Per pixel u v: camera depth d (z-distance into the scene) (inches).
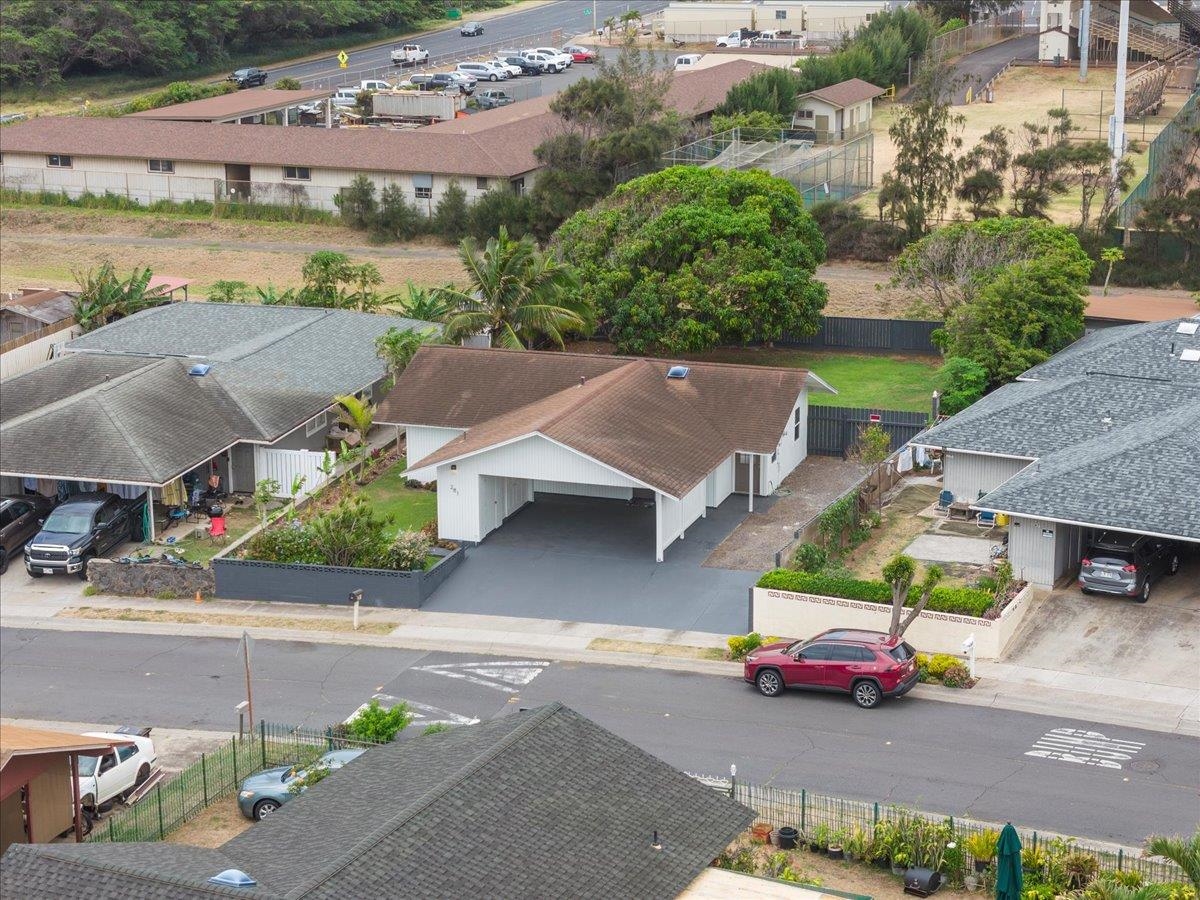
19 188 4033.0
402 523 2124.8
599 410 2070.6
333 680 1684.3
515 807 1090.1
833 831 1288.1
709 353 2893.7
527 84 5329.7
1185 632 1689.2
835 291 3213.6
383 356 2497.5
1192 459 1825.8
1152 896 1062.4
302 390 2354.8
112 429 2134.6
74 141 4023.1
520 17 7052.2
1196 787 1375.5
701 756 1467.8
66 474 2074.3
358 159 3786.9
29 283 3513.8
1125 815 1331.2
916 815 1289.4
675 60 5521.7
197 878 1005.8
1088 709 1534.2
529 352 2324.1
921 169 3452.3
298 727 1555.1
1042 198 3348.9
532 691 1631.4
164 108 4512.8
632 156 3533.5
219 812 1393.9
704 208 2723.9
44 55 5433.1
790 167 3636.8
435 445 2250.2
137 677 1712.6
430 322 2731.3
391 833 1036.5
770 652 1608.0
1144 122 4416.8
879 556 1941.4
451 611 1851.6
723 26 6048.2
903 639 1606.8
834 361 2847.0
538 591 1892.2
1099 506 1777.8
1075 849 1221.7
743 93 4306.1
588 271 2733.8
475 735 1208.2
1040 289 2461.9
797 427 2300.7
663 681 1644.9
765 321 2669.8
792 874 1185.4
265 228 3801.7
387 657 1736.0
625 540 2036.2
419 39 6501.0
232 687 1678.2
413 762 1186.0
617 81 3900.1
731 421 2164.1
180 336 2593.5
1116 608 1756.9
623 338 2687.0
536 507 2170.3
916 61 5118.1
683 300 2642.7
